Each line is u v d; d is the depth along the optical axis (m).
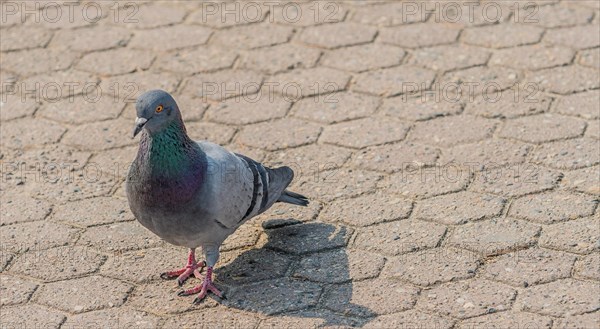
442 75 12.65
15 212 10.43
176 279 9.43
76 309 9.05
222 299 9.11
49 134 11.82
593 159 10.78
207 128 11.82
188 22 14.19
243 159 9.43
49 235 10.07
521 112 11.74
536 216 9.95
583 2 14.12
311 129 11.71
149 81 12.83
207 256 9.16
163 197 8.69
